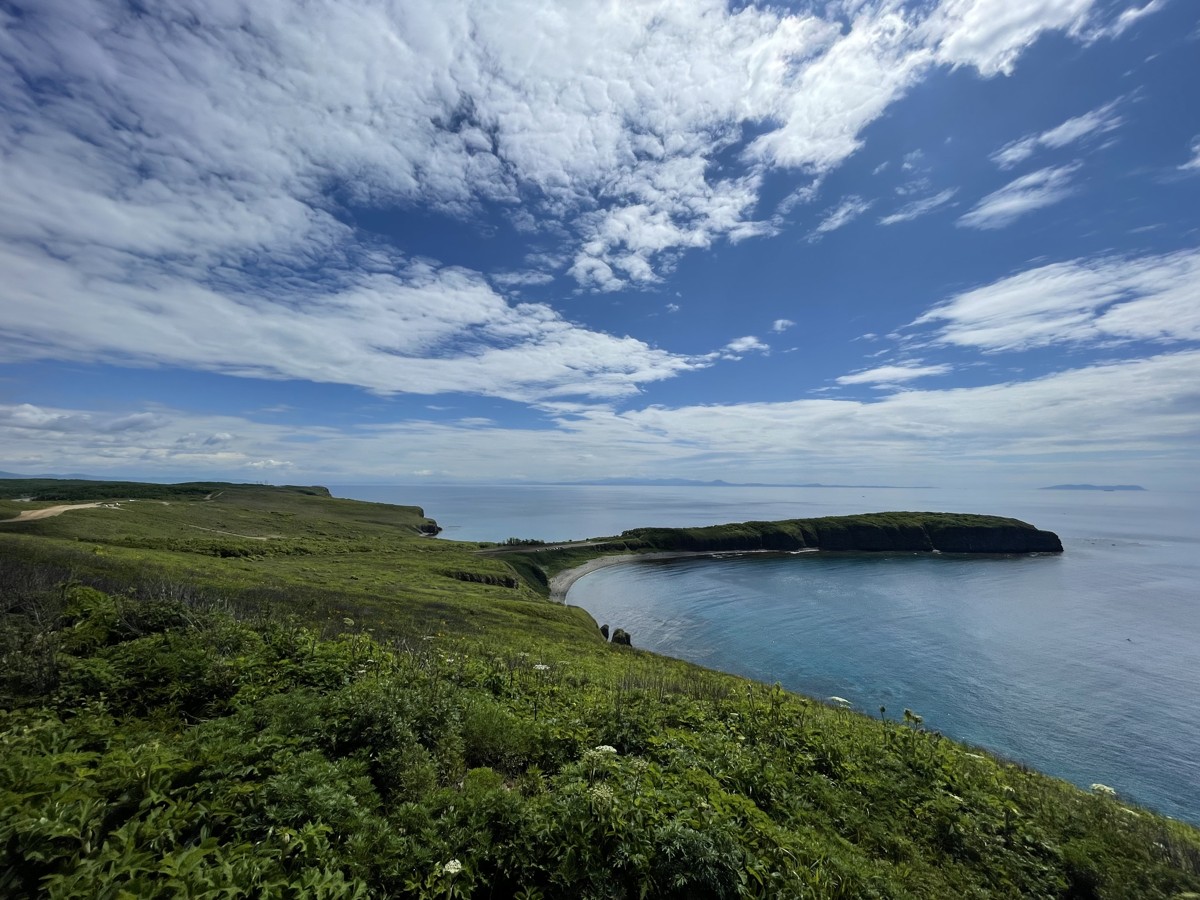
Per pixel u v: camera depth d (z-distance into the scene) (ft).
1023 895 29.17
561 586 345.92
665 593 325.83
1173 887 30.53
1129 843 34.32
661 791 28.04
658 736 38.73
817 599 302.25
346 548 327.47
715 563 466.29
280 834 21.11
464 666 56.49
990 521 597.11
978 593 321.52
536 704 48.62
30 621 45.52
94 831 19.25
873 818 33.55
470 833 23.63
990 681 165.78
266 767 26.30
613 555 476.13
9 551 113.60
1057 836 34.68
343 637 61.87
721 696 64.03
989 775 43.34
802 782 36.09
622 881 22.30
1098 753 120.67
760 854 25.31
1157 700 150.30
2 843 17.35
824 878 24.50
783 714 48.75
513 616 162.30
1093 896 30.17
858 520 601.62
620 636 196.95
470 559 341.41
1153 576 390.01
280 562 225.15
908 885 27.37
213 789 23.49
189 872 17.63
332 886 18.47
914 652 196.95
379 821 23.39
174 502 464.65
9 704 31.30
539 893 21.47
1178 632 226.58
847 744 43.62
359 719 32.35
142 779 22.63
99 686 35.12
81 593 52.39
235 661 41.75
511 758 34.78
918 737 47.19
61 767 23.15
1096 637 217.97
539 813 25.22
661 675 90.99
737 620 252.01
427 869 21.61
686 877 21.93
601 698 50.90
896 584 355.36
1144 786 107.65
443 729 35.68
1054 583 358.02
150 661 38.78
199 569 145.89
